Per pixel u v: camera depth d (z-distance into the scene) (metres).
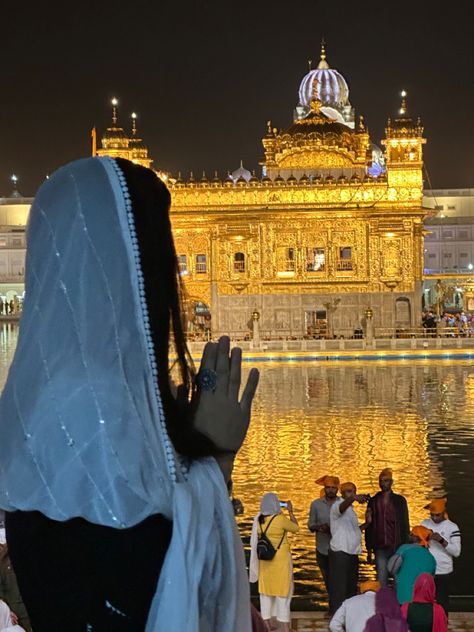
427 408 42.19
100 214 2.69
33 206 2.78
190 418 2.73
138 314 2.66
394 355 70.56
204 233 81.12
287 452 30.94
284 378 57.22
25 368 2.60
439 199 154.88
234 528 2.72
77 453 2.45
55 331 2.62
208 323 89.12
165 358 2.71
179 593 2.47
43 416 2.50
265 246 80.94
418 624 8.07
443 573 13.34
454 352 71.19
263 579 13.22
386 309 80.25
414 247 80.12
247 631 2.73
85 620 2.45
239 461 29.30
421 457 29.62
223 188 81.00
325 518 15.03
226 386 2.82
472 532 19.73
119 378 2.58
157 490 2.50
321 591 16.09
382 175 80.31
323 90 116.81
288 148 82.94
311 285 80.50
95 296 2.63
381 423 37.66
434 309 118.12
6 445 2.54
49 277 2.67
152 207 2.76
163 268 2.74
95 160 2.78
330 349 71.88
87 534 2.44
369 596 9.52
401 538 14.96
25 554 2.47
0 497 2.50
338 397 47.06
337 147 82.62
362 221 80.31
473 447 31.33
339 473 27.14
